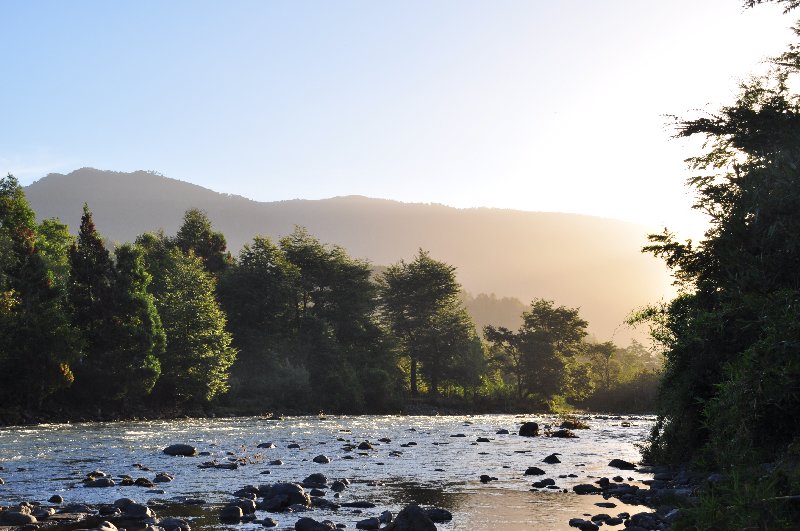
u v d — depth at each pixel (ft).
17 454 109.70
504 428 183.32
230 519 57.57
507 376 507.30
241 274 351.87
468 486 76.84
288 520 57.88
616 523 54.85
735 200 65.51
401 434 158.30
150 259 335.06
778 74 68.33
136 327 238.07
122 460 101.55
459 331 413.39
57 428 174.81
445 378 413.18
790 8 59.11
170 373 259.60
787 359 43.88
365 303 387.55
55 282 245.04
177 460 101.60
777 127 55.77
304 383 321.52
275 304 347.15
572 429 182.60
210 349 270.26
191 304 271.28
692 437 87.04
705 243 76.59
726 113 58.18
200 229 433.07
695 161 76.13
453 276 420.36
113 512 60.23
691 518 41.91
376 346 380.37
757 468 46.65
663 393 91.45
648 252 82.12
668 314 88.28
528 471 86.53
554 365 418.92
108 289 239.09
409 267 427.74
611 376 490.49
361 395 329.52
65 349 215.51
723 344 75.72
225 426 185.06
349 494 71.41
